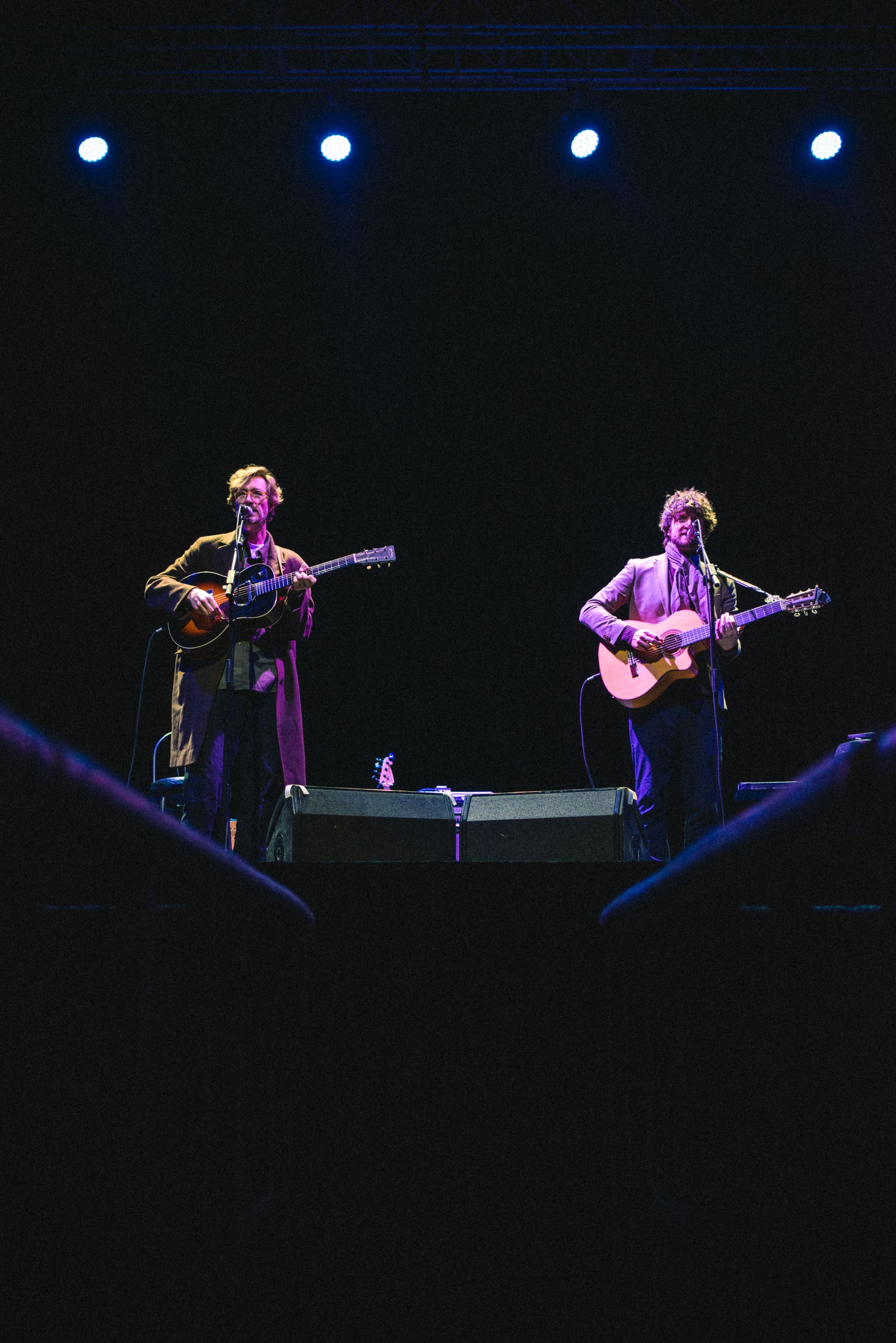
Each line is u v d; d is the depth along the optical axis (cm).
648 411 680
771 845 91
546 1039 272
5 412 645
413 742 688
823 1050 200
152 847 101
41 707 643
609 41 566
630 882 280
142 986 132
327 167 619
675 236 644
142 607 652
